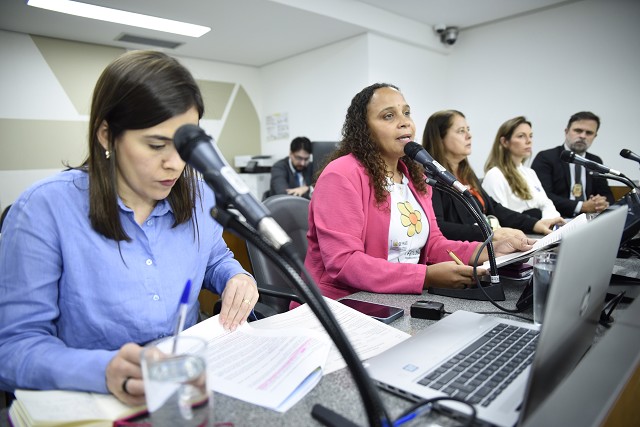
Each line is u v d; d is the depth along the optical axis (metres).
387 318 0.80
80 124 3.88
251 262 1.34
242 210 0.48
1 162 3.50
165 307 0.79
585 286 0.51
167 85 0.64
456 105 4.63
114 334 0.75
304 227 1.54
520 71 4.11
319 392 0.54
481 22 4.23
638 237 1.40
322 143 2.75
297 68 4.66
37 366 0.56
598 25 3.60
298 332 0.71
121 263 0.75
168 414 0.43
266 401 0.52
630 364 0.57
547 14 3.87
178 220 0.83
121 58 0.68
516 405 0.48
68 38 3.75
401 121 1.25
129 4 3.08
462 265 0.99
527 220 2.01
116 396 0.52
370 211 1.22
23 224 0.69
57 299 0.73
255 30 3.74
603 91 3.64
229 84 4.92
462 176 2.11
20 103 3.56
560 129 3.92
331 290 1.18
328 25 3.65
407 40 4.12
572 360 0.54
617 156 3.63
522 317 0.81
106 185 0.72
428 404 0.49
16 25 3.38
